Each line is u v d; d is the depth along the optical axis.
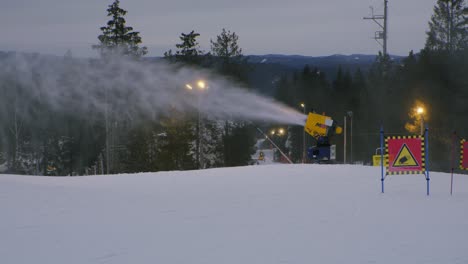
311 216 8.59
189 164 51.19
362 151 66.56
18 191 10.16
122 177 15.59
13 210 8.40
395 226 7.80
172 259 6.07
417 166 11.50
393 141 11.58
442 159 50.66
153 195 10.91
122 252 6.32
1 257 6.04
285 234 7.29
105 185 12.85
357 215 8.68
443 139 49.44
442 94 53.12
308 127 20.61
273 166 19.11
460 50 55.56
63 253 6.24
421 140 11.52
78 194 10.36
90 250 6.39
